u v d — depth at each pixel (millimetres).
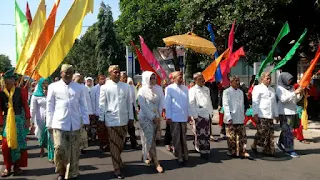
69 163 5961
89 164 7477
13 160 6574
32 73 6980
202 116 7688
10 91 6598
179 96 7246
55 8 7438
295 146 8984
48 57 6832
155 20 20922
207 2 13328
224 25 12891
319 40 14891
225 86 10070
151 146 6832
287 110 7906
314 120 13500
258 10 12234
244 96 8078
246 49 14422
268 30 13969
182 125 7285
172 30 20578
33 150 9141
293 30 14156
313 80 14727
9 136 6355
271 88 7805
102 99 6473
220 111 10445
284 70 14891
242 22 12523
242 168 6902
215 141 9938
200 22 13766
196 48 9148
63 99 5938
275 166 7035
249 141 9742
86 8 7094
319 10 12883
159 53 16078
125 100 6570
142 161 7637
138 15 21328
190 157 7938
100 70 41688
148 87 6898
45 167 7219
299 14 13625
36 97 7902
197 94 7758
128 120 6660
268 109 7699
